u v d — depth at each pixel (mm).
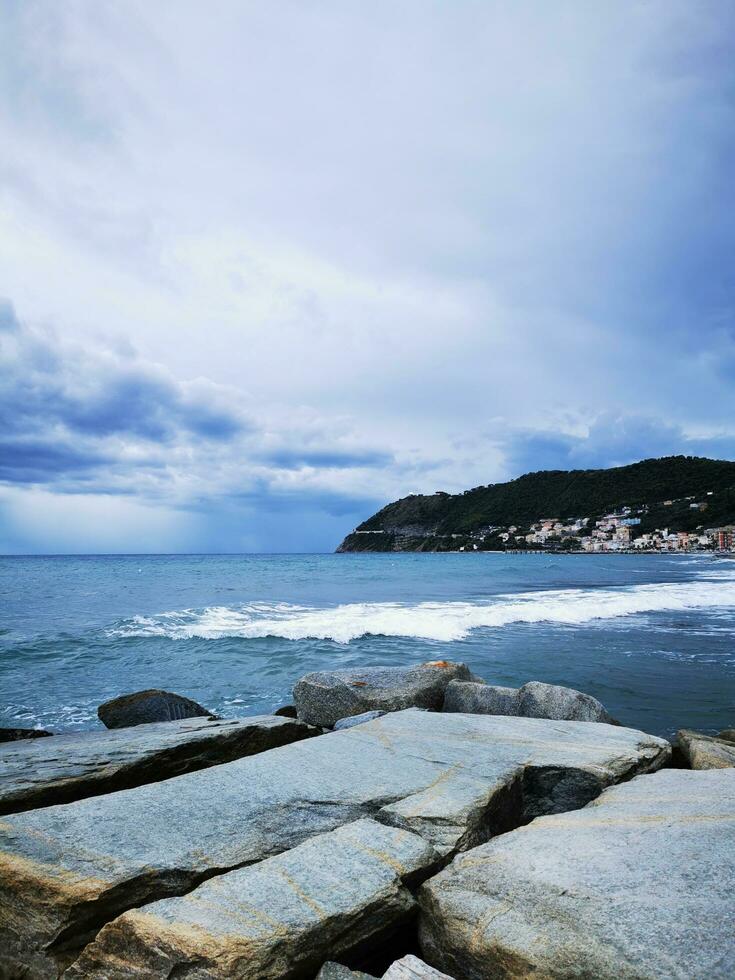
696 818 4086
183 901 3244
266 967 2889
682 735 7535
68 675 14547
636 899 3078
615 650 16875
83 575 52219
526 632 20188
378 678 10164
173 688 13305
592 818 4285
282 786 4891
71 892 3379
